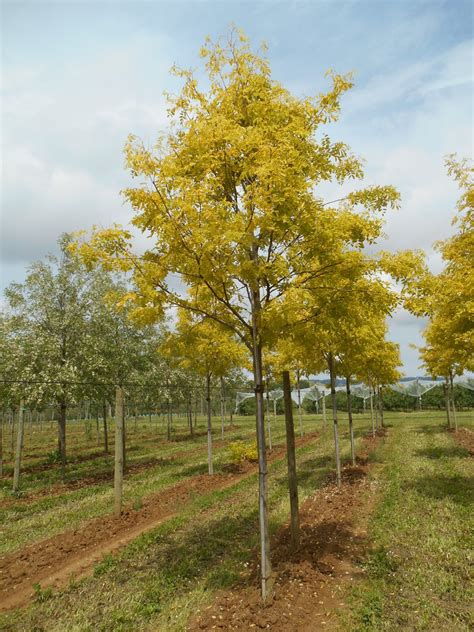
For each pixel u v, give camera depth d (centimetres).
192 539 700
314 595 481
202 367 1230
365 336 949
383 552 582
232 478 1228
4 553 716
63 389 1401
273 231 506
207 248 456
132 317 559
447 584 490
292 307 447
